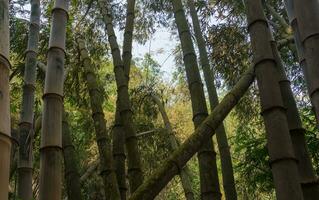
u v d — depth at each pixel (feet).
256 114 22.66
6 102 6.00
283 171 8.05
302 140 10.42
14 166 15.53
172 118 27.04
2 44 6.11
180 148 9.51
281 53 21.33
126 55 15.79
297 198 7.80
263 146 21.06
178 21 14.37
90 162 24.77
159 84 25.35
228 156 14.80
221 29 22.09
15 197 11.62
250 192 22.49
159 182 9.03
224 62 21.72
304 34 8.15
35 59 14.64
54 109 9.95
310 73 7.93
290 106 10.83
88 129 23.39
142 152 23.09
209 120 9.90
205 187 11.11
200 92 12.53
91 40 22.39
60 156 9.57
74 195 13.41
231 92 10.45
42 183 9.12
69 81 22.09
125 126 13.34
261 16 9.71
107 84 26.40
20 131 13.23
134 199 8.79
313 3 8.27
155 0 23.34
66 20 11.28
